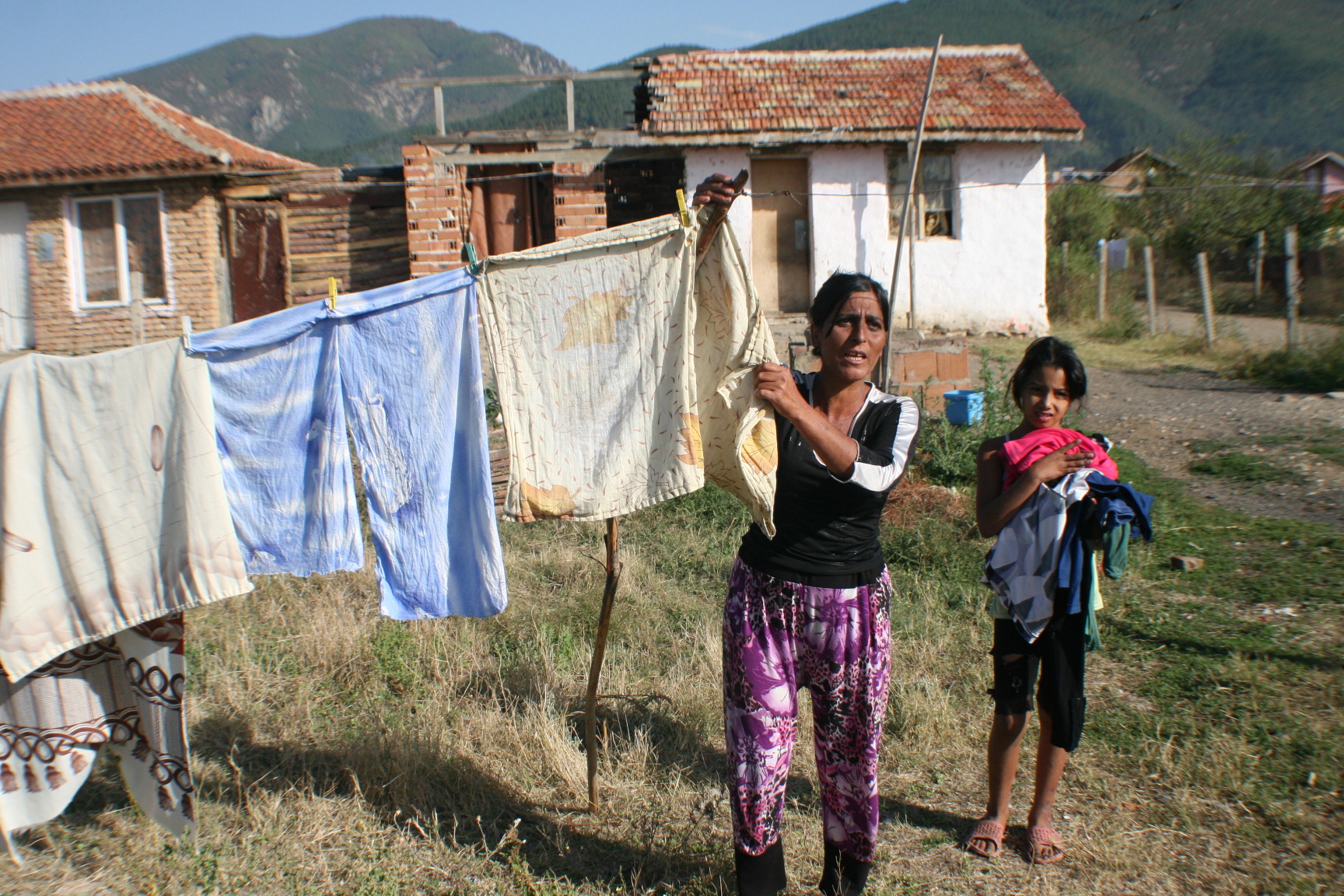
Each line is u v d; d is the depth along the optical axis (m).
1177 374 13.49
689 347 2.95
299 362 3.13
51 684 3.31
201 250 13.62
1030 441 3.26
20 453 3.08
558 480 3.06
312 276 13.55
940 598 5.66
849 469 2.61
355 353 3.12
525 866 3.13
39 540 3.12
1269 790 3.62
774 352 2.82
